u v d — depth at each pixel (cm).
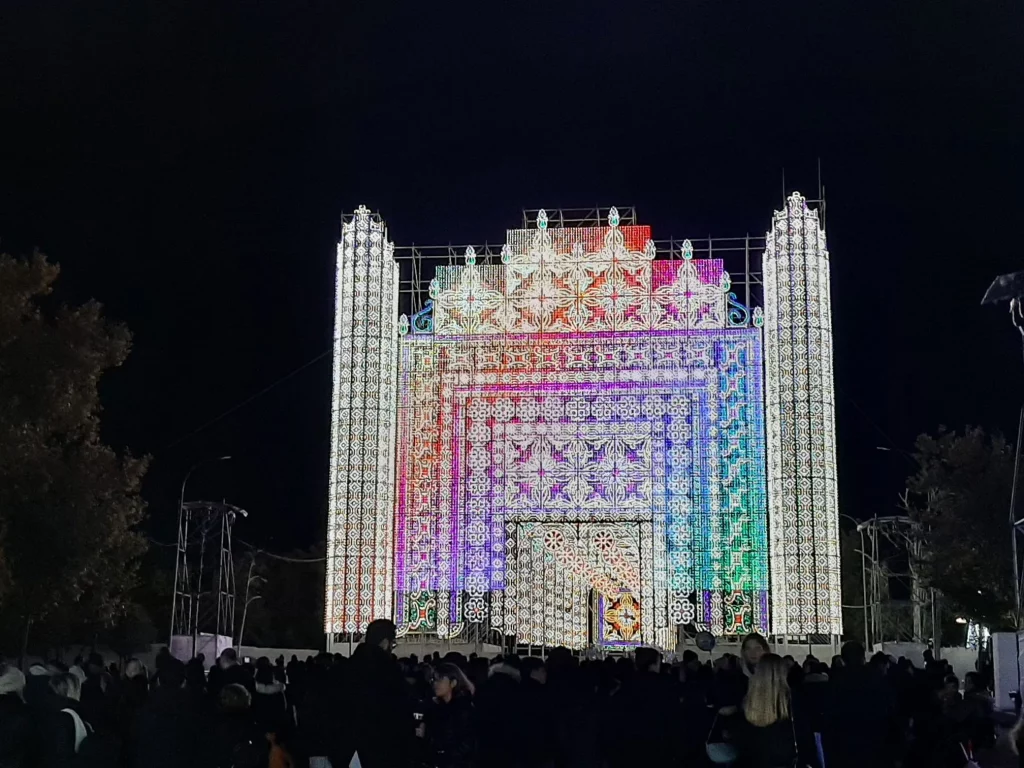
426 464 4231
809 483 3944
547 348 4234
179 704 1031
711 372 4147
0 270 3344
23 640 3434
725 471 4103
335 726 1015
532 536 4219
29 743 962
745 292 4291
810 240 4119
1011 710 3083
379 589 4094
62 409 3422
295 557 7181
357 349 4216
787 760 1026
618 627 4197
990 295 2078
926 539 4828
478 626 4262
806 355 4028
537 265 4288
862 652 1212
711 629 4025
